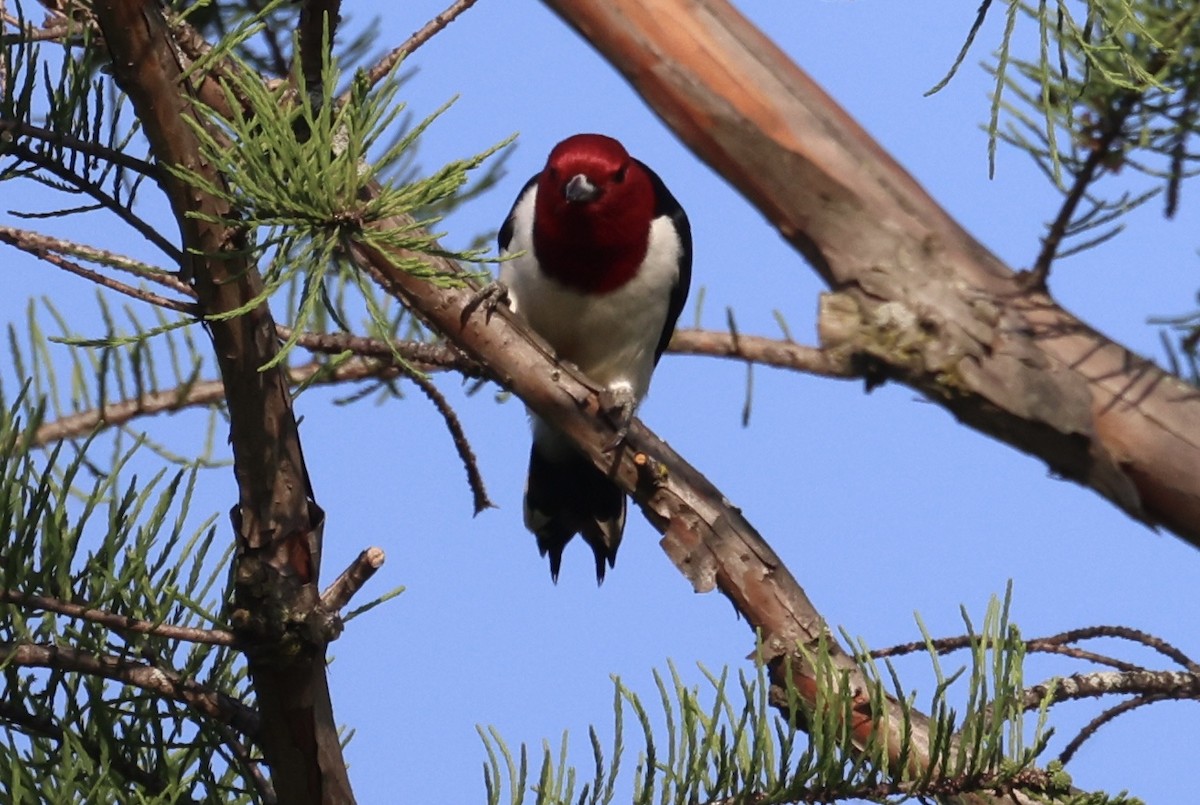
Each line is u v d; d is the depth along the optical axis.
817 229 6.61
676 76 6.73
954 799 6.26
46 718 6.66
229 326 6.00
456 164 5.46
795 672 7.55
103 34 5.56
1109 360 6.36
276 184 5.35
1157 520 6.36
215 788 6.81
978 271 6.48
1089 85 6.65
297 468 6.27
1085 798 6.04
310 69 6.85
